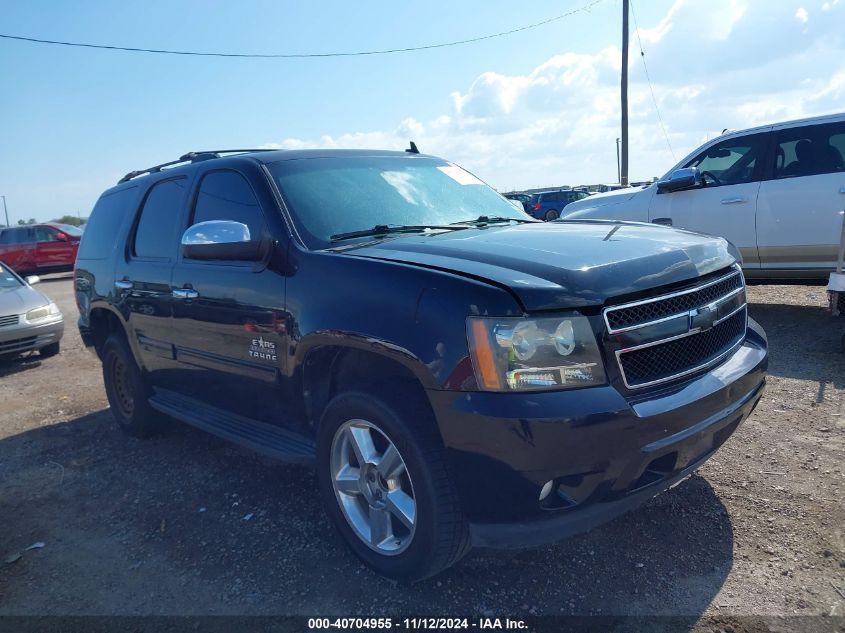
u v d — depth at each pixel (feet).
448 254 9.40
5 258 69.00
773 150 22.70
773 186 22.45
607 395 7.97
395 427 8.82
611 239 10.03
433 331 8.31
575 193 92.84
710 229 23.98
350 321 9.23
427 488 8.60
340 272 9.70
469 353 8.01
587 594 9.14
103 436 17.08
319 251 10.34
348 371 10.34
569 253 9.12
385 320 8.82
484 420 7.86
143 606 9.60
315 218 11.17
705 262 9.72
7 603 9.90
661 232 11.04
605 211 27.02
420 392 9.04
